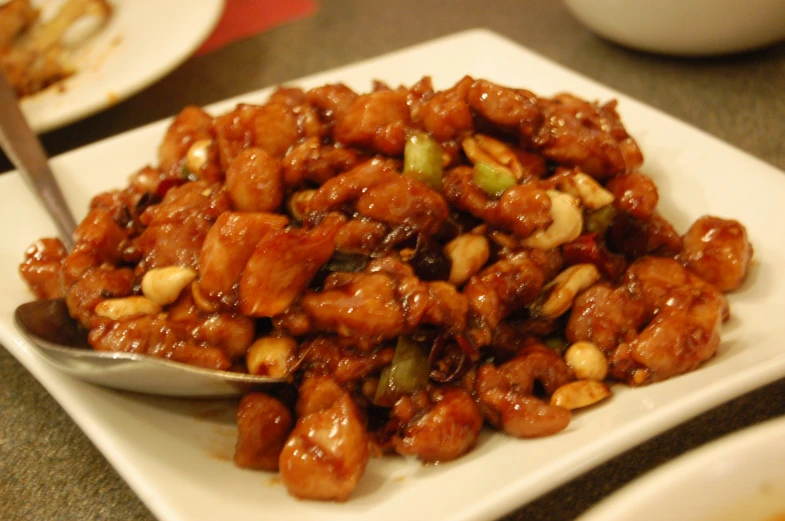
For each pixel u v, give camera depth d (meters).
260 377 0.36
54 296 0.40
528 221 0.37
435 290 0.36
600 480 0.35
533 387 0.36
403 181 0.37
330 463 0.33
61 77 0.52
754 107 0.50
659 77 0.54
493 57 0.50
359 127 0.39
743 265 0.38
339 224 0.36
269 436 0.35
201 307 0.37
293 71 0.57
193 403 0.37
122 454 0.34
